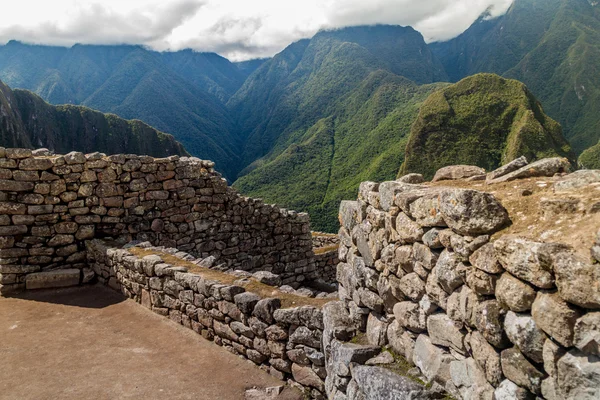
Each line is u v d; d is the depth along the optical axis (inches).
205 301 292.0
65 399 219.0
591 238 90.9
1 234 378.0
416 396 137.0
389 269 172.9
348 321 211.6
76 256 411.8
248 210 540.7
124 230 434.0
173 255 374.0
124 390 229.9
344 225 235.0
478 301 118.9
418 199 150.5
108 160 422.3
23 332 302.7
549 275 94.7
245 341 265.7
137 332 304.7
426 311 148.1
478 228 120.7
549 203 111.7
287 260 589.9
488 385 116.4
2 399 217.2
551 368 94.3
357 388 163.2
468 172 192.5
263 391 234.5
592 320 84.4
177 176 467.8
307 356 230.2
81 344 284.7
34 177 389.7
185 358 268.5
